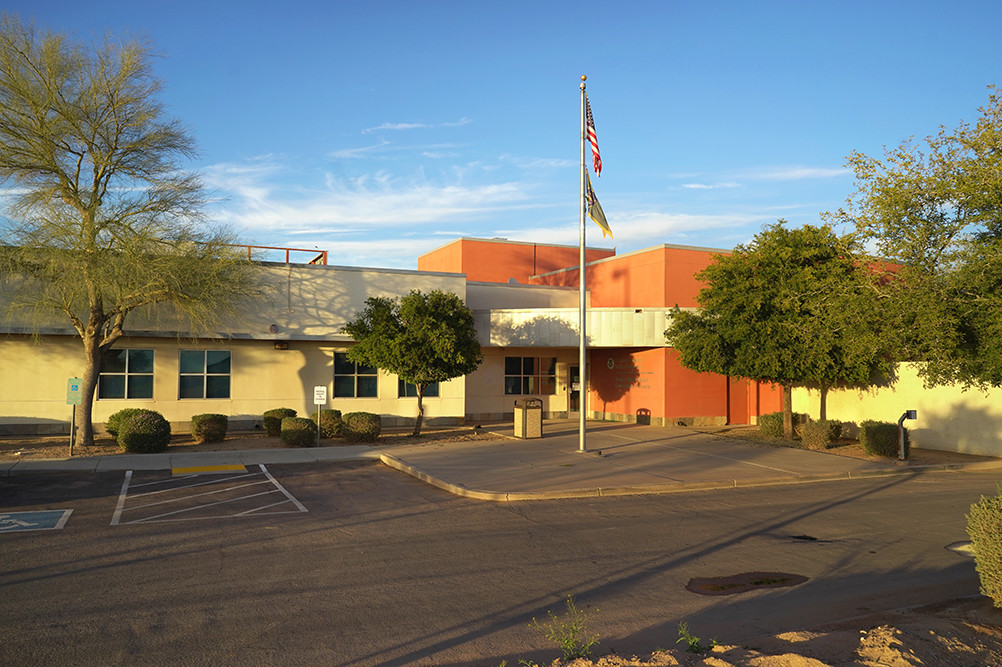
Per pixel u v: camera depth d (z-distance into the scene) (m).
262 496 13.44
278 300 23.14
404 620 6.89
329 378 24.31
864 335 15.35
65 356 21.06
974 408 19.84
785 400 22.56
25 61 17.81
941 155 13.45
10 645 6.16
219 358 22.91
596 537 10.52
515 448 20.14
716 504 13.24
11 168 17.66
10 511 11.80
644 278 27.47
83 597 7.50
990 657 5.46
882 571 8.81
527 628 6.70
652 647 6.22
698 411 26.56
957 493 14.55
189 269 18.80
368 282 24.50
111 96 18.23
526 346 26.95
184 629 6.58
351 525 11.16
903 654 5.37
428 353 21.03
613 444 21.20
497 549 9.75
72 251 17.53
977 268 12.99
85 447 18.64
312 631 6.56
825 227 20.72
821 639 5.93
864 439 19.50
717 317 21.77
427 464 16.92
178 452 18.44
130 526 10.89
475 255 38.41
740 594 7.87
